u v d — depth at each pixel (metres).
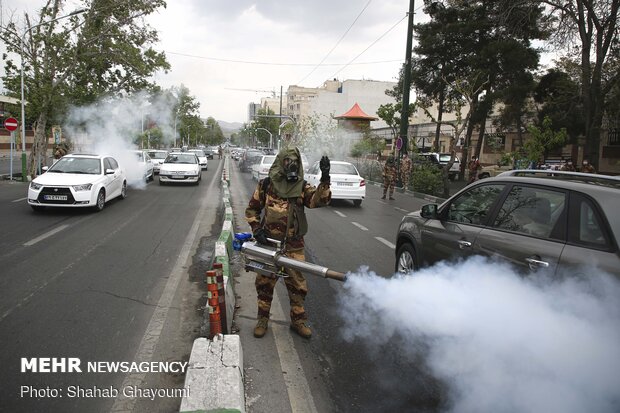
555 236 3.37
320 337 4.74
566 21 18.88
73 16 21.44
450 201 4.85
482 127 32.25
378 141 37.09
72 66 21.56
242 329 4.91
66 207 12.56
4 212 11.95
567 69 25.30
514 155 19.41
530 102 31.53
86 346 4.38
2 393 3.58
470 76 26.92
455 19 29.47
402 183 23.59
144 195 17.03
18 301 5.49
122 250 8.12
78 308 5.30
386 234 10.68
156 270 6.93
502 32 24.75
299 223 4.46
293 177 4.32
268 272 4.31
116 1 21.38
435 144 33.38
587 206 3.25
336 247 9.09
